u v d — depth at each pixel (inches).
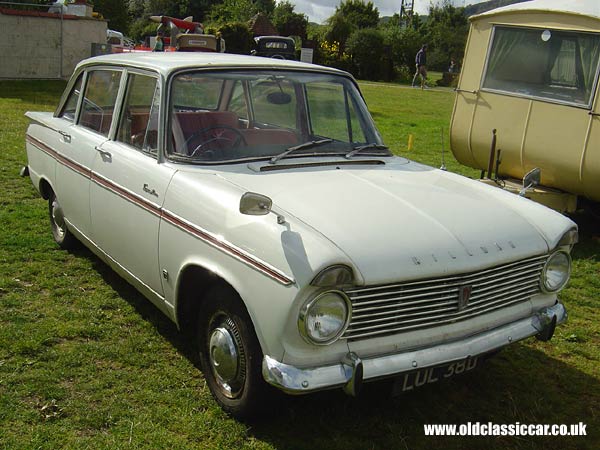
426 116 723.4
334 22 1571.1
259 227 123.9
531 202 156.9
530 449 136.9
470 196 152.8
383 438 136.9
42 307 184.4
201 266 135.9
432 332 127.0
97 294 195.0
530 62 289.0
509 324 139.6
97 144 183.0
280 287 115.6
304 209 130.3
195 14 2330.2
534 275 144.2
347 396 150.1
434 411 148.6
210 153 154.4
